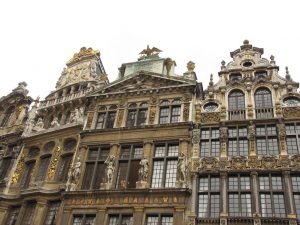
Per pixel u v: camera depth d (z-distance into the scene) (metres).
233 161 26.27
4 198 32.09
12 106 42.47
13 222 30.84
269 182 24.66
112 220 26.47
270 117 28.02
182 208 24.91
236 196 24.80
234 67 32.66
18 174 33.94
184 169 26.69
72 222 27.22
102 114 34.09
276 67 31.16
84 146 31.52
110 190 27.33
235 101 30.17
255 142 26.81
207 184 26.03
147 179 27.47
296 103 28.38
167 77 33.53
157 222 25.17
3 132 39.50
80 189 29.08
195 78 34.16
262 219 22.94
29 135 36.19
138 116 32.38
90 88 38.06
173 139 29.12
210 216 24.39
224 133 27.92
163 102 32.47
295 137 26.48
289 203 23.19
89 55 43.78
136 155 29.70
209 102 30.70
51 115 39.06
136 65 37.97
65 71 44.12
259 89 30.28
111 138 31.20
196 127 29.22
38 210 29.47
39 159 33.81
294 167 24.69
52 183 31.06
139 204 26.09
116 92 34.53
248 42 34.47
